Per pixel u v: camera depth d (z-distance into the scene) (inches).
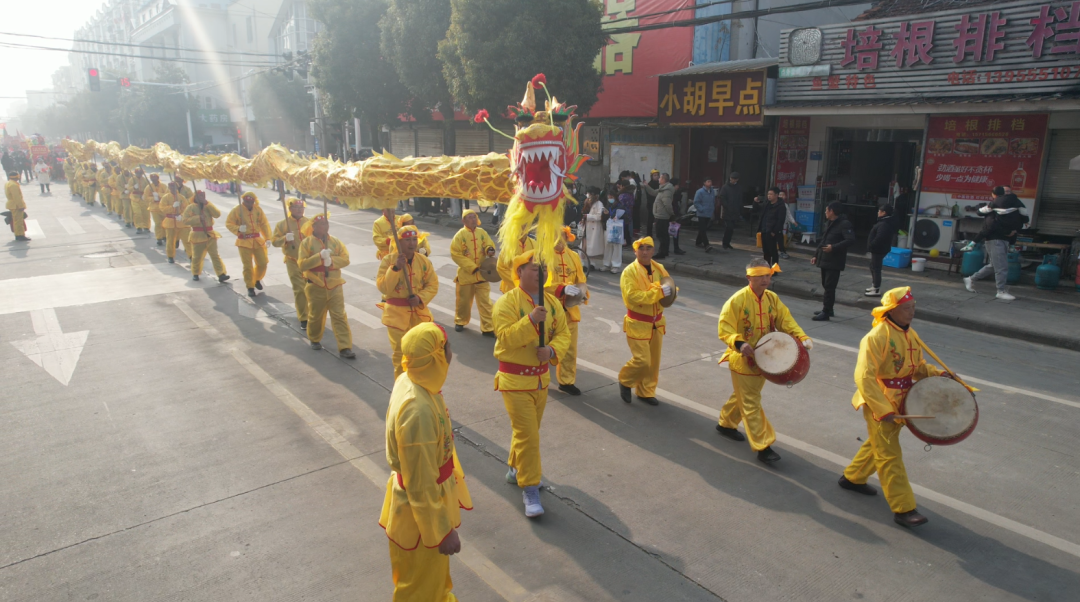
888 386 196.5
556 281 283.9
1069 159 482.6
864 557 180.7
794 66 585.3
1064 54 443.2
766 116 618.2
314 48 970.1
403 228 279.6
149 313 426.6
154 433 255.8
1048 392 299.1
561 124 176.1
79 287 496.7
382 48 840.9
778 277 523.2
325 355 347.6
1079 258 471.2
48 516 199.6
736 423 251.1
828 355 349.7
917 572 174.7
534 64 660.1
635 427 262.8
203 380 311.7
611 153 843.4
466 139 1081.4
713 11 737.0
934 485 219.0
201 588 167.2
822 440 251.3
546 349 190.5
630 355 351.6
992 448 244.5
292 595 164.7
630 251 641.6
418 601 142.1
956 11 489.1
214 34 2470.5
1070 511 203.8
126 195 791.7
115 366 330.0
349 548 184.1
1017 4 458.9
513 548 184.4
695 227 791.1
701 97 649.6
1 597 163.3
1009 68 468.8
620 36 803.4
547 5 664.4
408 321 284.5
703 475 225.0
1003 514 202.1
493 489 216.1
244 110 2050.9
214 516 199.5
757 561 178.9
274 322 408.2
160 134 2074.3
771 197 526.9
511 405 197.6
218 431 257.4
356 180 241.8
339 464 231.9
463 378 315.9
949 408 188.1
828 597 164.9
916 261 534.0
